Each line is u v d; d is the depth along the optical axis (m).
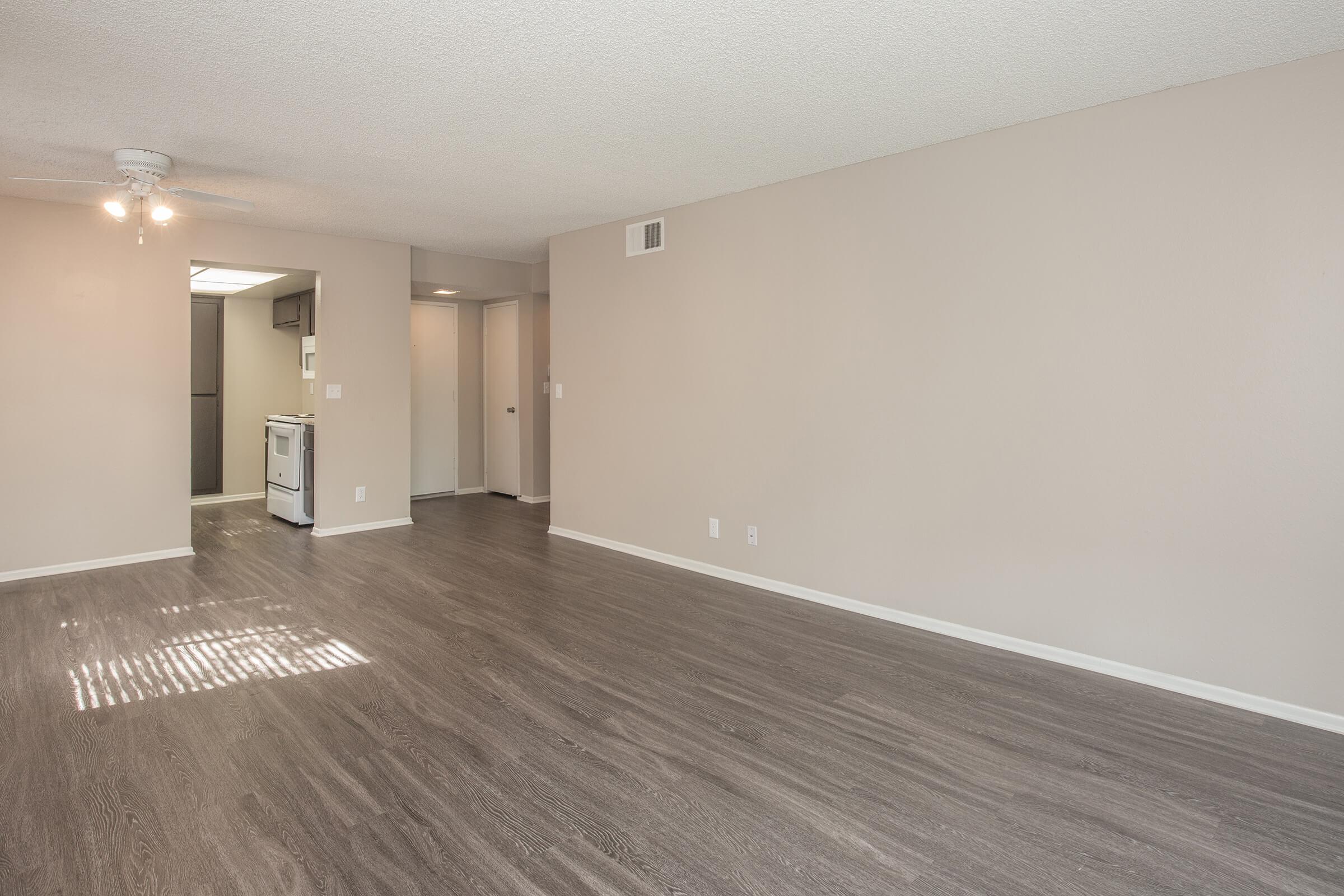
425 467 8.00
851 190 4.00
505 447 8.06
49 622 3.85
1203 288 2.91
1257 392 2.81
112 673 3.19
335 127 3.42
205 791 2.28
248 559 5.21
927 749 2.57
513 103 3.13
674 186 4.46
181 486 5.24
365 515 6.24
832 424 4.15
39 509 4.71
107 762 2.45
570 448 5.94
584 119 3.32
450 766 2.44
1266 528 2.81
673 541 5.12
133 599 4.25
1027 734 2.67
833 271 4.10
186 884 1.86
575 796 2.27
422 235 5.93
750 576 4.62
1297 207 2.71
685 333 4.95
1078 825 2.12
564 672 3.23
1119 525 3.16
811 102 3.12
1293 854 2.00
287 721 2.75
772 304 4.41
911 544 3.84
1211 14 2.36
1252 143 2.79
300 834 2.06
